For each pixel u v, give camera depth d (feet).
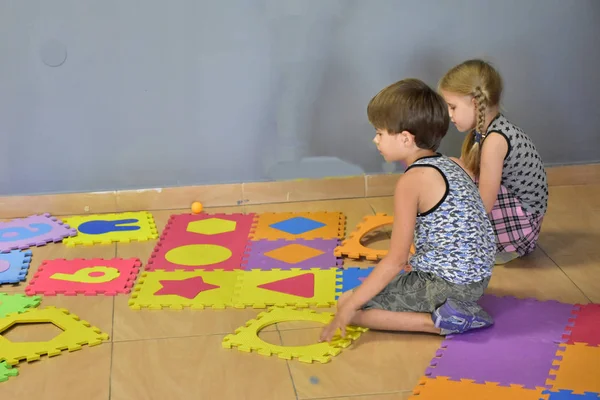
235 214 8.94
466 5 8.88
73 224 8.68
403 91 5.99
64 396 5.52
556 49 9.16
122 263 7.68
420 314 6.17
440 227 6.09
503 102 9.32
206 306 6.78
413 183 5.99
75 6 8.43
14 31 8.45
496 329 6.25
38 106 8.76
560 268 7.41
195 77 8.82
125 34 8.58
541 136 9.51
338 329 6.23
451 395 5.38
